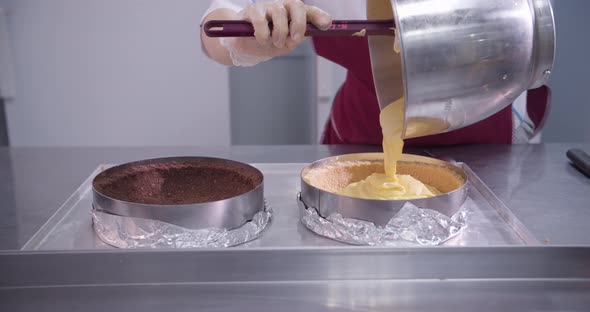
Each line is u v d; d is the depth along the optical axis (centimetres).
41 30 222
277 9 72
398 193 83
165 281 68
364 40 114
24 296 65
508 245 69
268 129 270
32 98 231
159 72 231
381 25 71
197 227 75
